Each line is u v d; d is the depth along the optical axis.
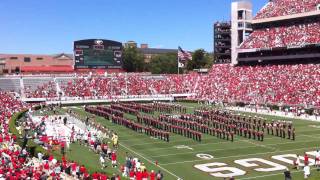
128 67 168.75
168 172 34.84
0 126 52.19
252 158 39.25
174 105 81.56
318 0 97.62
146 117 61.59
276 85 87.56
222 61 129.88
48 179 27.50
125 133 55.16
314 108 71.81
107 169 34.78
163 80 112.19
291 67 91.81
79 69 110.81
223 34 129.88
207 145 46.00
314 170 34.62
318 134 51.56
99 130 54.97
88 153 43.00
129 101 97.56
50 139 45.56
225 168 35.84
